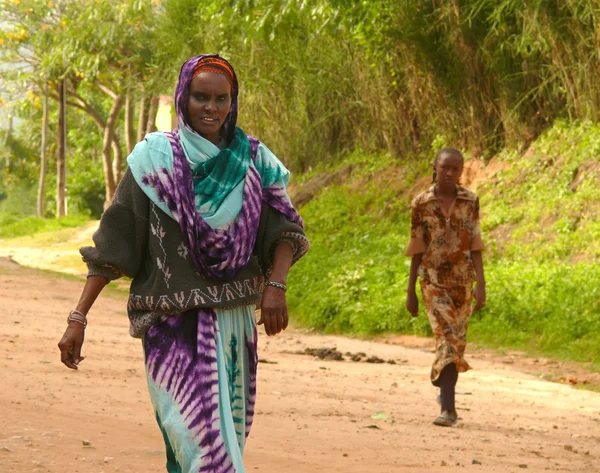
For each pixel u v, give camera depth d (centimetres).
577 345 1131
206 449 287
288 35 2119
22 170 5856
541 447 574
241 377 311
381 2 1739
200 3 2019
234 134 317
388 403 731
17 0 3578
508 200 1596
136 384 679
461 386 884
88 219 3797
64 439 457
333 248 1789
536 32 1531
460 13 1642
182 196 297
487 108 1738
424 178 1902
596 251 1352
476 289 645
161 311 298
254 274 310
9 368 691
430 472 460
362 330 1371
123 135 6044
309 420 605
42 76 3862
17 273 1927
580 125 1583
